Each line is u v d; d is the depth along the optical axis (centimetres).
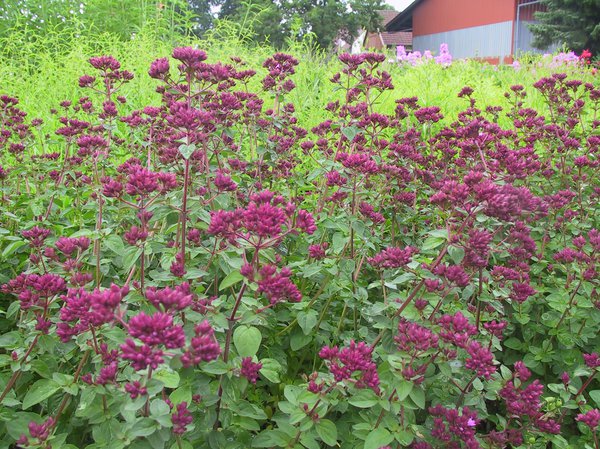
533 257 447
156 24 1259
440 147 531
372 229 411
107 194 311
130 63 995
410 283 368
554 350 399
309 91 990
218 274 370
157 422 233
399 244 495
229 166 457
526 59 1778
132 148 532
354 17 5422
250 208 277
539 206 368
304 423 263
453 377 312
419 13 6350
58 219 456
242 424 280
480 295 329
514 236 372
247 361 267
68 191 479
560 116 648
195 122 315
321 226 411
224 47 1151
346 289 371
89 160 477
